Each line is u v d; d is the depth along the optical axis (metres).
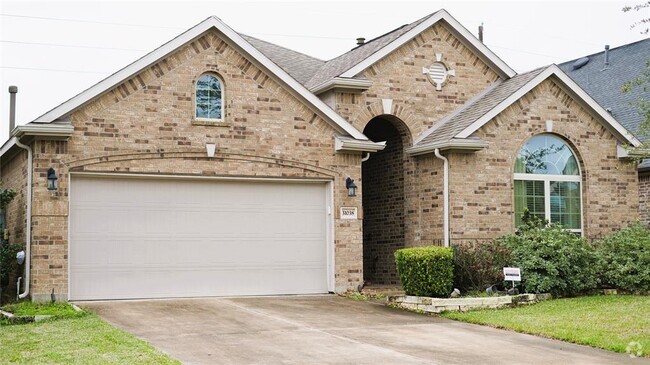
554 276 16.91
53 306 15.02
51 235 15.80
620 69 27.02
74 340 11.45
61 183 15.95
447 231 19.19
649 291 17.64
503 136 19.89
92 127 16.30
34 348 10.85
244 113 17.75
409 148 20.45
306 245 18.47
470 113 20.47
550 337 12.69
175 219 17.17
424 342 12.14
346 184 18.77
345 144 18.47
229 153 17.53
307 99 18.28
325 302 16.94
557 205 20.66
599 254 18.16
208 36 17.48
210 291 17.41
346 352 11.15
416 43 21.16
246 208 17.89
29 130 15.49
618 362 10.73
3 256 16.47
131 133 16.62
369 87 20.28
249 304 16.22
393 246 21.38
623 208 21.39
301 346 11.55
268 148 17.95
